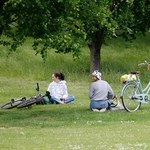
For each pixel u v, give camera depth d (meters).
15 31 51.88
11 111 54.44
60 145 33.72
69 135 38.09
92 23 57.00
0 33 52.03
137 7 101.56
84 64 108.00
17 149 32.53
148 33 138.88
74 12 50.12
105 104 52.91
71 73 97.00
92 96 53.22
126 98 52.91
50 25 49.72
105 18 57.56
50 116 50.03
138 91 53.22
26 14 49.47
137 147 32.56
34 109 56.06
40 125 44.22
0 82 86.31
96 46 101.62
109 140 35.59
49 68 102.00
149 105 57.47
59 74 60.84
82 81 89.62
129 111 52.53
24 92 73.69
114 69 105.56
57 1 47.28
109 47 126.31
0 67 100.25
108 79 89.12
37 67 102.19
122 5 95.75
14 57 107.75
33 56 109.75
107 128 41.62
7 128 42.84
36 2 46.84
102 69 104.25
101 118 47.84
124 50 125.69
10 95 70.88
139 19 104.25
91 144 34.00
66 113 51.81
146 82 87.00
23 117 49.81
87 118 47.97
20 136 38.03
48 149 32.31
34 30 50.25
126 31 102.31
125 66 108.62
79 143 34.44
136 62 116.00
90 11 51.31
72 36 50.25
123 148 31.97
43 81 89.88
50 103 60.06
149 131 39.72
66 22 50.00
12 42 52.56
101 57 118.06
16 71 97.50
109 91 53.72
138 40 133.50
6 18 50.69
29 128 42.62
